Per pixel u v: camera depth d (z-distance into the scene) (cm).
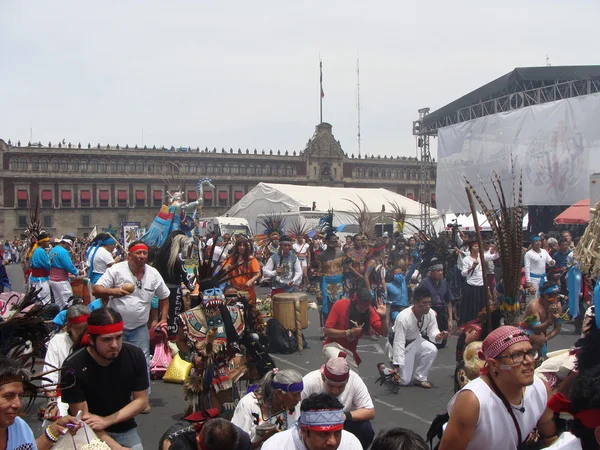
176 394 769
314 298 1748
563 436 282
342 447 353
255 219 3838
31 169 7081
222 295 570
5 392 296
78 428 372
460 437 325
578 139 1762
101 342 387
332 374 441
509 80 2483
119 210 7375
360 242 1288
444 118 2972
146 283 665
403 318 760
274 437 348
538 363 572
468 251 1384
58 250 1170
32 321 423
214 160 7650
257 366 571
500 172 2005
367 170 8044
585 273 447
